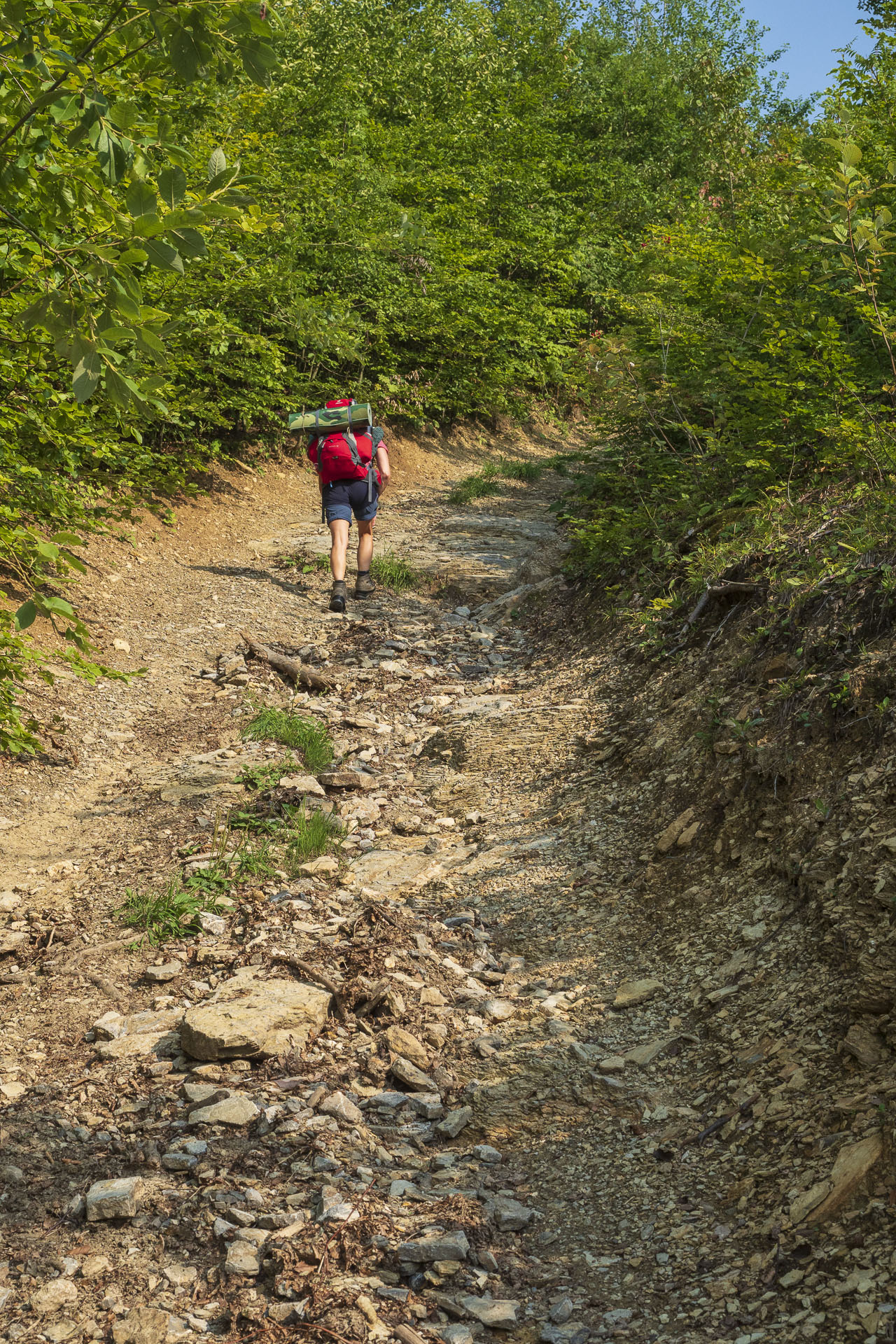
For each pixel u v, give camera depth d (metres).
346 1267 2.39
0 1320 2.31
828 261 5.50
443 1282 2.36
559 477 15.42
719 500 6.32
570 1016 3.43
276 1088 3.14
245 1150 2.87
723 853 3.87
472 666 7.31
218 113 9.72
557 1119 2.95
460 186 18.36
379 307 14.74
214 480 11.72
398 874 4.58
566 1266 2.41
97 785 5.62
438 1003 3.59
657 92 27.78
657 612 5.87
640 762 4.82
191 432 11.66
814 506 5.12
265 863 4.64
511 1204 2.62
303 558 9.88
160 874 4.55
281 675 7.21
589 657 6.54
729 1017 3.12
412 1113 3.07
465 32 24.31
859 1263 2.12
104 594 8.17
